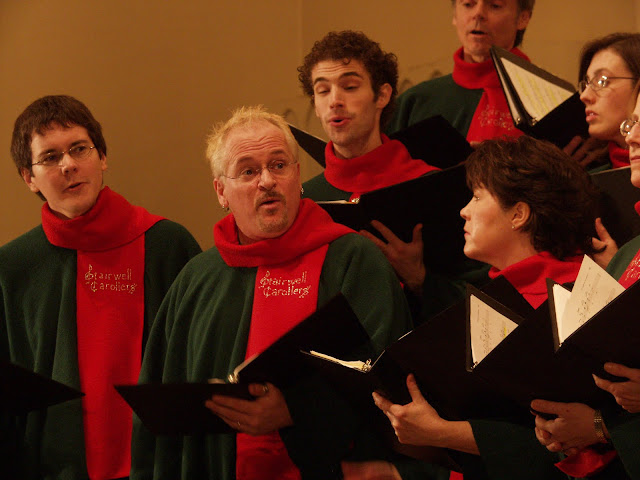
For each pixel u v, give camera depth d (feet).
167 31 34.45
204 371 16.94
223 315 17.19
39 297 19.72
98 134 20.65
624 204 17.30
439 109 24.72
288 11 35.29
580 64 20.30
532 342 11.57
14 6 32.73
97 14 33.60
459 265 19.81
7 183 32.32
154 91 34.17
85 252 20.02
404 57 34.32
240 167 17.28
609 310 10.48
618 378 11.34
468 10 24.27
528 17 24.89
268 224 17.08
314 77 21.66
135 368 19.39
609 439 12.21
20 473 18.85
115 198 20.61
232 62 35.09
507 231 15.72
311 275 16.81
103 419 18.95
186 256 20.54
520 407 13.69
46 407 18.47
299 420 15.47
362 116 21.38
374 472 15.98
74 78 33.22
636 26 31.76
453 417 13.94
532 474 13.38
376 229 19.40
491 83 24.13
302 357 14.90
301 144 23.57
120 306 19.72
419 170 21.48
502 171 15.74
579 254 15.66
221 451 16.46
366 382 13.94
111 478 18.75
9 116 32.50
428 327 13.26
